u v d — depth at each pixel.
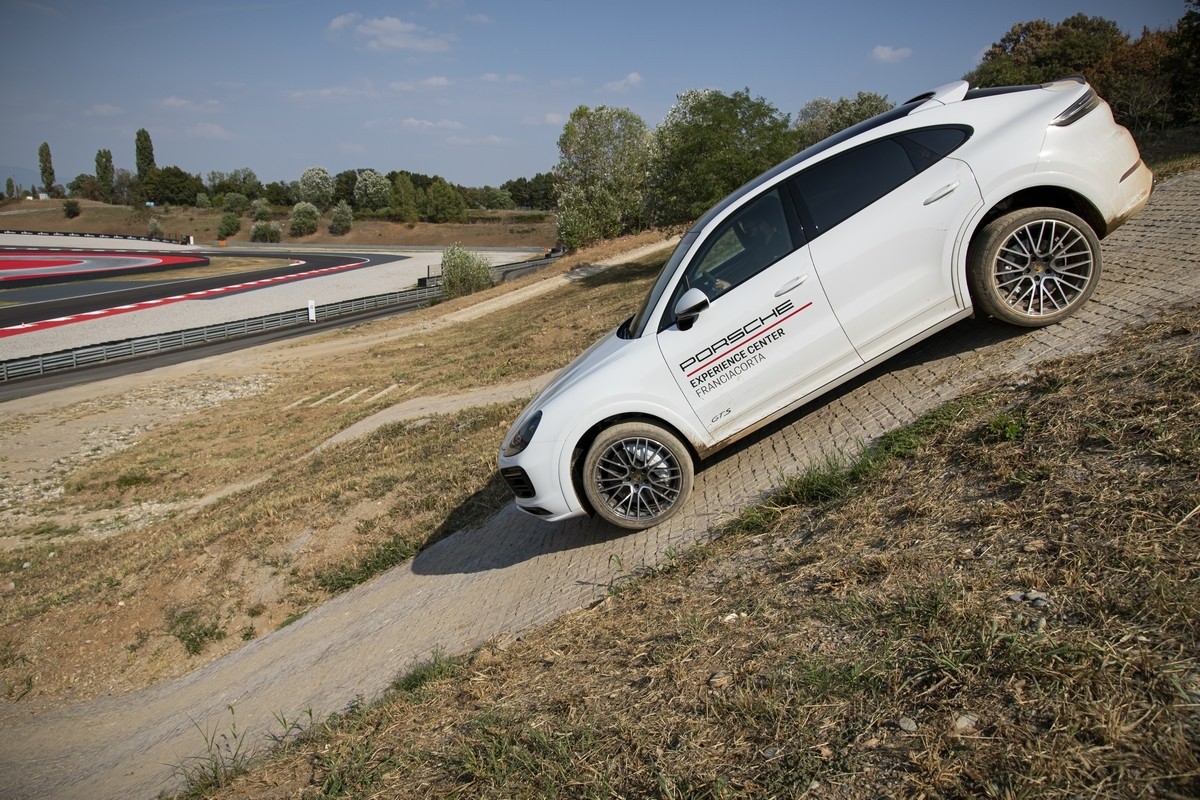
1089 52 47.31
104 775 6.17
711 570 4.39
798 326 5.29
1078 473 3.50
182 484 18.98
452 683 4.38
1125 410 3.80
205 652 8.72
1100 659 2.38
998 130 5.27
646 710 3.08
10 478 21.66
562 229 60.78
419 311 46.44
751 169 33.97
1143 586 2.63
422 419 14.99
